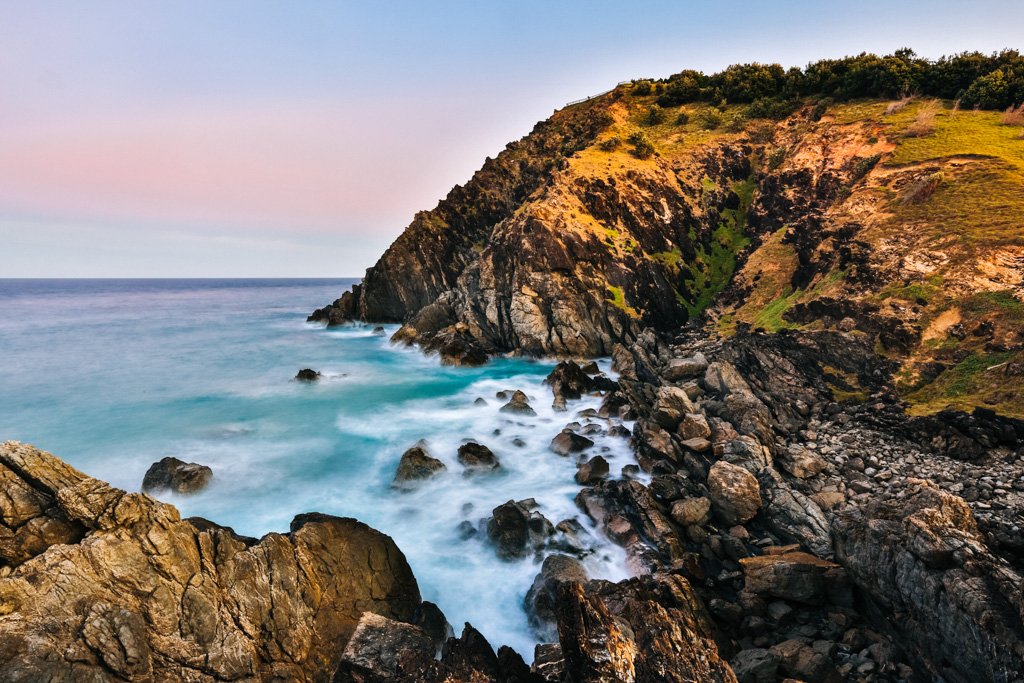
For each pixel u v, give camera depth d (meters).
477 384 41.81
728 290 47.53
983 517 17.06
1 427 31.30
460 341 49.28
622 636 10.94
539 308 48.31
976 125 47.53
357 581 13.98
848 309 32.41
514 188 78.81
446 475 23.84
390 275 72.50
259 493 22.70
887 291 31.78
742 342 34.84
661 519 19.02
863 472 21.69
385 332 70.31
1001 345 25.25
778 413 27.88
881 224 38.38
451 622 15.31
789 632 14.59
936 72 57.62
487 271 53.62
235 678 11.02
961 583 12.02
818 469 22.06
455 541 19.20
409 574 15.30
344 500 22.20
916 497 15.15
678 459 24.05
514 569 17.67
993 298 27.45
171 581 11.11
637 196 58.19
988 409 22.47
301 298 162.50
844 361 29.86
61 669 9.52
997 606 11.34
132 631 10.32
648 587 15.52
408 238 73.00
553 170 62.44
